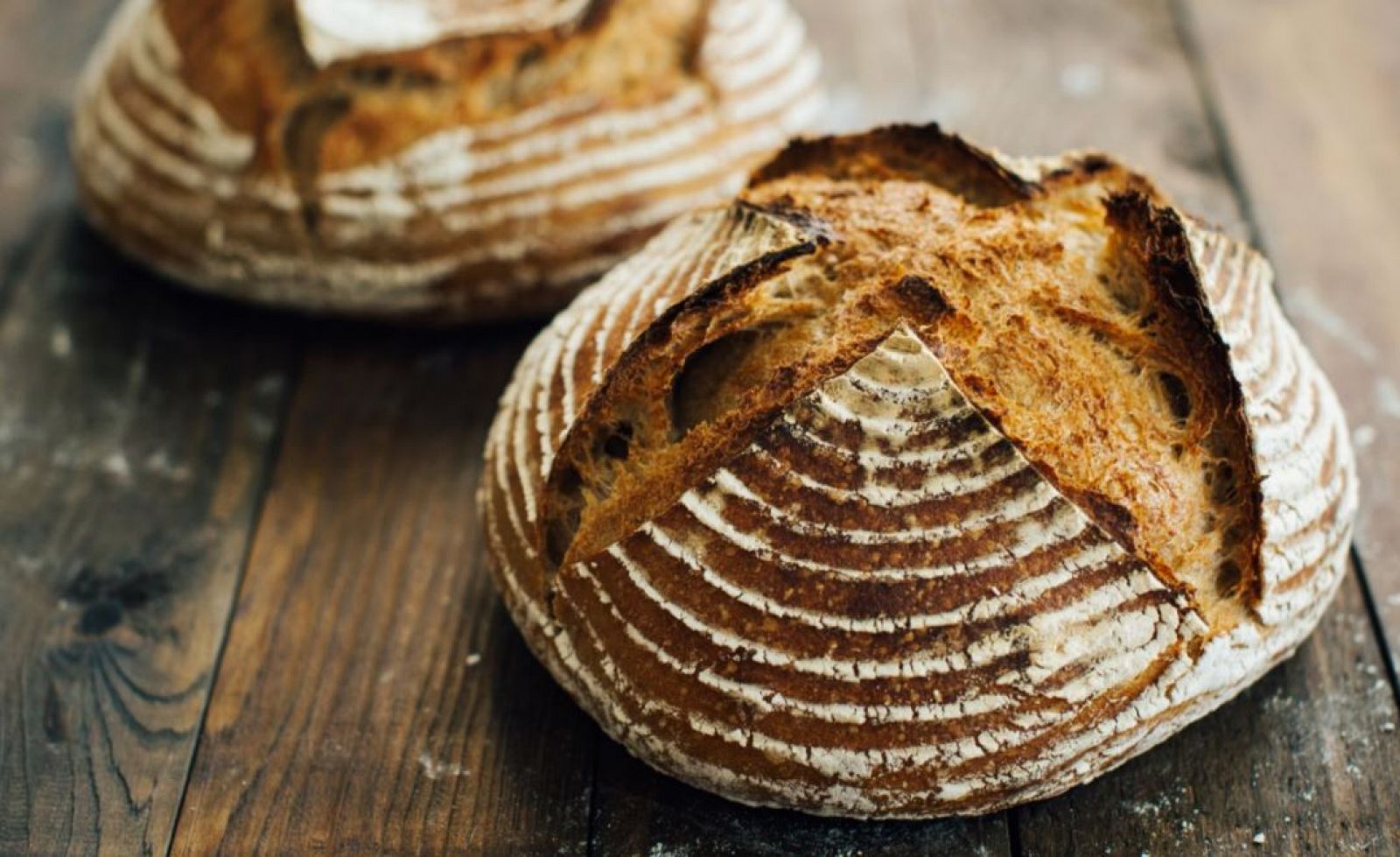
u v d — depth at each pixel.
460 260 0.79
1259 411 0.65
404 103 0.78
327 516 0.76
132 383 0.81
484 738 0.69
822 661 0.63
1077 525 0.63
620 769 0.68
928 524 0.63
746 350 0.66
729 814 0.67
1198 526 0.65
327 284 0.80
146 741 0.69
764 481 0.63
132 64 0.82
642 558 0.64
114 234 0.83
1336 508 0.67
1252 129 0.90
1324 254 0.85
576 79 0.79
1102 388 0.64
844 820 0.66
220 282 0.81
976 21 0.97
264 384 0.81
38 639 0.72
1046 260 0.66
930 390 0.63
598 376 0.67
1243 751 0.68
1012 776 0.64
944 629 0.63
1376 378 0.79
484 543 0.71
